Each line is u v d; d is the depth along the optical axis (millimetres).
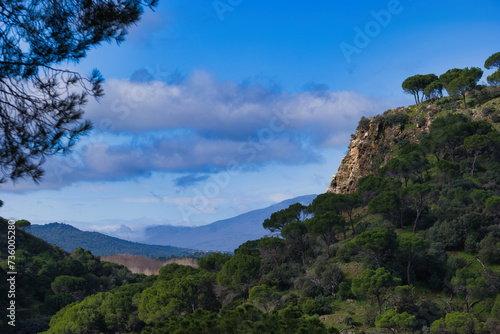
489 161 86000
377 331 48531
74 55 13383
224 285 71938
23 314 92062
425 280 61219
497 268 56781
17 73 12375
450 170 81750
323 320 54719
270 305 60844
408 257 60625
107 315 70562
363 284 53625
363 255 65562
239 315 21297
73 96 12336
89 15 12906
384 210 76312
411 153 91188
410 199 74688
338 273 64250
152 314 63719
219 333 20266
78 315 71312
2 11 12203
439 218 71875
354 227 83750
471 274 53781
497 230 63875
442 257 61531
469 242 62531
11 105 12047
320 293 62844
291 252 84125
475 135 84750
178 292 66000
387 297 54875
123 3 13102
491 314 47469
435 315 51094
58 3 12703
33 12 12586
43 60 13062
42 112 12094
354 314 54812
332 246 76875
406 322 44500
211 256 91250
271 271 75125
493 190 76688
